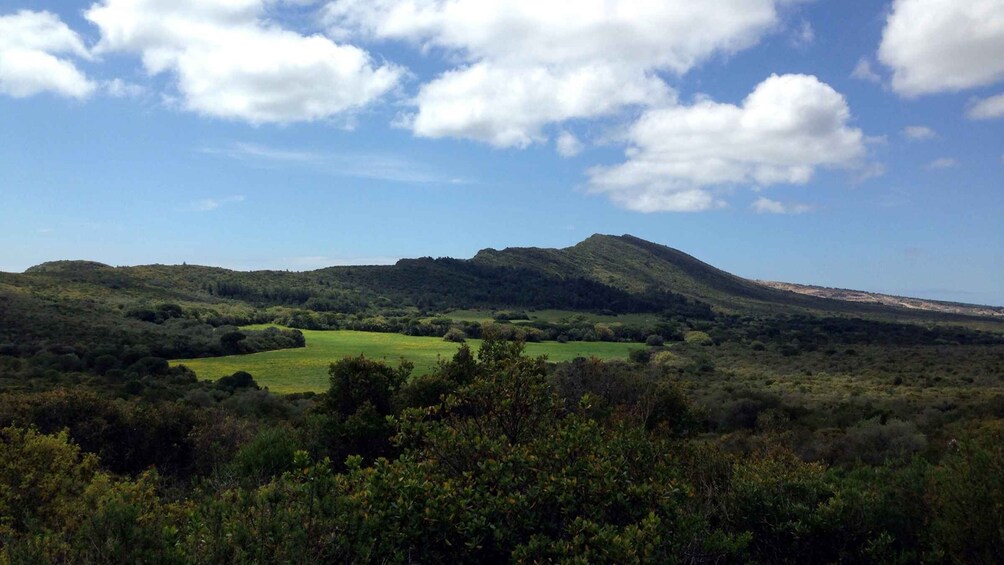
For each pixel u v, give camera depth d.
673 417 15.32
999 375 45.25
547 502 4.54
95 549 3.73
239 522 3.85
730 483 5.90
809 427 24.66
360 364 17.28
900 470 6.66
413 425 5.34
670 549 4.39
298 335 64.69
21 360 36.53
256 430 18.77
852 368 54.81
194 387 36.78
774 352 67.38
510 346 6.69
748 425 27.48
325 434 15.49
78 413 15.77
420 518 4.16
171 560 3.56
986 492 4.95
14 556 3.74
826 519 5.25
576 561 3.71
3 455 7.23
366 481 4.67
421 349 64.44
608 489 4.48
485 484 4.60
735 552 4.56
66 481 7.14
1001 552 4.86
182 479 14.73
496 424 5.92
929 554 5.00
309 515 3.96
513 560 3.93
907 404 30.39
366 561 3.84
